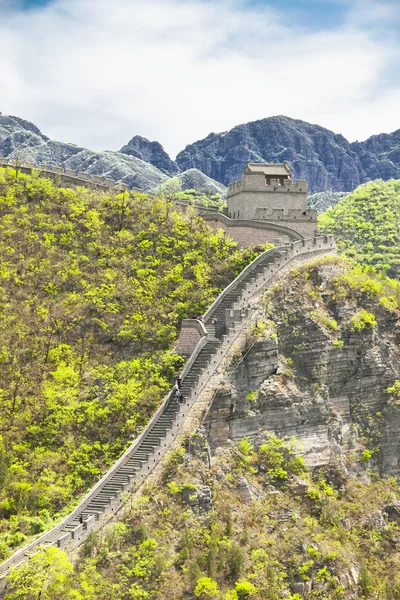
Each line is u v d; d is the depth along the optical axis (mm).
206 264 107312
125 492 72938
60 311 96500
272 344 91188
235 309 91625
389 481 95250
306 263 105125
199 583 68125
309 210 121750
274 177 126000
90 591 62844
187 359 91188
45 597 59875
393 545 87375
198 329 93312
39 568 60469
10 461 75625
